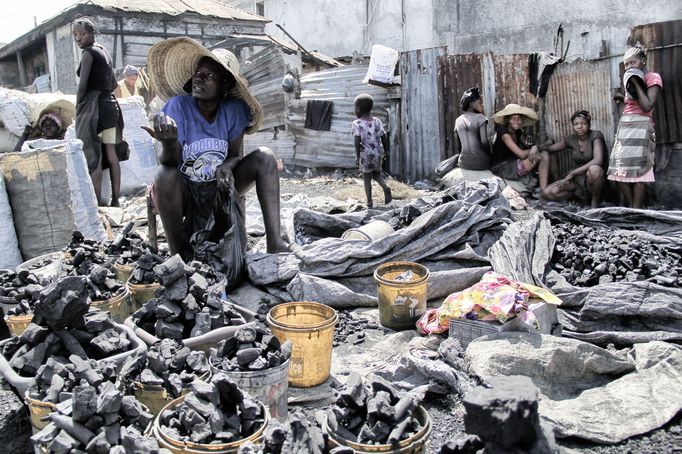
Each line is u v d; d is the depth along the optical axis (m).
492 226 5.31
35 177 5.38
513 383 2.13
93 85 7.30
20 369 2.79
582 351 3.25
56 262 4.41
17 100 8.34
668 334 3.68
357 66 12.23
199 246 4.73
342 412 2.33
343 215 6.25
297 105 12.52
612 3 12.63
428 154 11.02
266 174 5.01
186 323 3.21
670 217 5.51
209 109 5.00
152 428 2.32
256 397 2.68
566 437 2.79
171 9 18.77
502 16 14.84
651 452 2.67
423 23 16.70
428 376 3.26
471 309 3.57
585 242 5.13
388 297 4.11
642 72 7.21
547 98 9.27
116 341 2.95
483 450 2.06
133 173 9.55
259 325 3.01
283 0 21.61
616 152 7.57
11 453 2.82
